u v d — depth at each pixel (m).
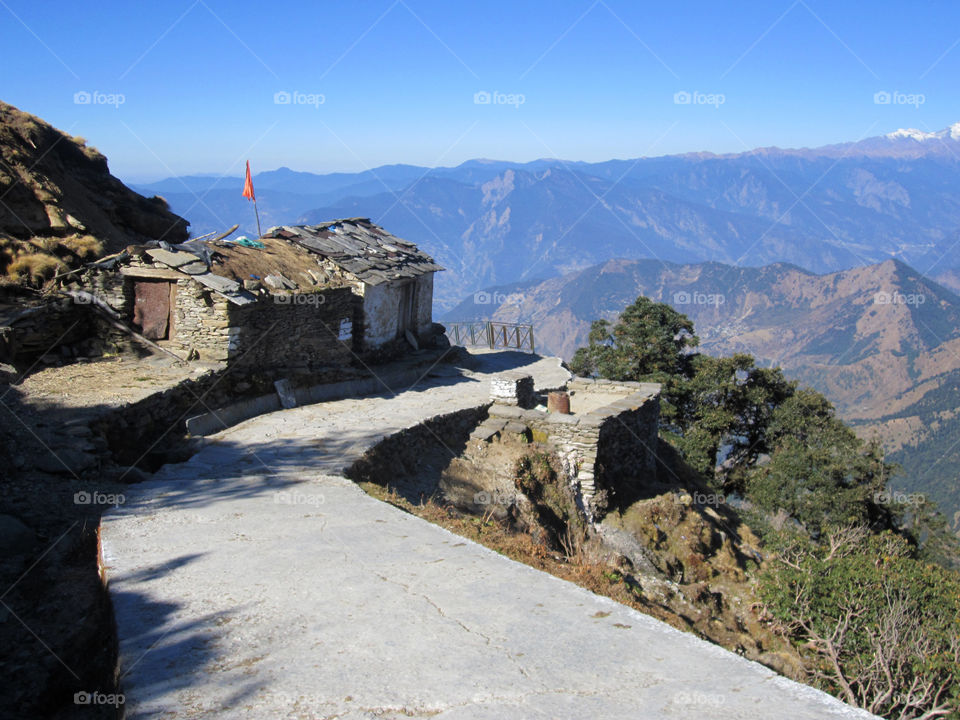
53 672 6.24
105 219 21.80
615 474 17.50
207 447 13.66
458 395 20.36
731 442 29.97
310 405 18.17
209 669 5.22
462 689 4.94
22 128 20.64
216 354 16.77
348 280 22.34
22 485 9.80
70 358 16.31
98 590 7.57
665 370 30.91
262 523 9.06
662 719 4.52
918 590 12.35
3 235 16.97
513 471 15.53
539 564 9.77
